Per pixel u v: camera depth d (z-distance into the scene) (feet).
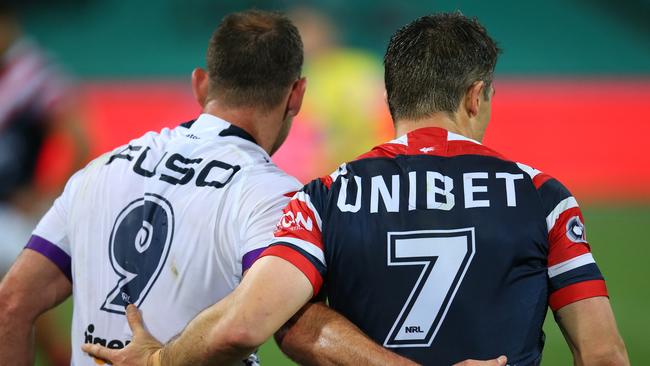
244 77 28.40
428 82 25.59
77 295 28.02
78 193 28.43
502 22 182.91
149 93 145.48
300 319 24.70
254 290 23.65
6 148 50.88
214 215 26.53
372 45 170.30
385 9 170.50
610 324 23.76
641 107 143.33
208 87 29.27
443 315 23.79
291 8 165.07
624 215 107.34
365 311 24.26
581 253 24.20
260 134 28.96
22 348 28.40
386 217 24.30
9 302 28.19
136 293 26.89
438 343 23.77
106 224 27.61
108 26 177.06
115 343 27.20
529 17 182.80
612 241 93.56
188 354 24.45
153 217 27.02
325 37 84.38
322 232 24.62
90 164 29.07
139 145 28.58
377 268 24.07
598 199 118.42
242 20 28.96
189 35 176.14
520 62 176.24
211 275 26.45
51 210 29.04
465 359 23.66
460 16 26.27
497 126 140.46
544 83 157.38
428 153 25.11
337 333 24.07
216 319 24.07
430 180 24.61
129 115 139.33
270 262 24.03
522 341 23.79
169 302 26.58
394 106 26.27
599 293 24.00
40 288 28.50
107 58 172.35
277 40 28.53
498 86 151.02
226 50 28.45
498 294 23.77
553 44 178.91
